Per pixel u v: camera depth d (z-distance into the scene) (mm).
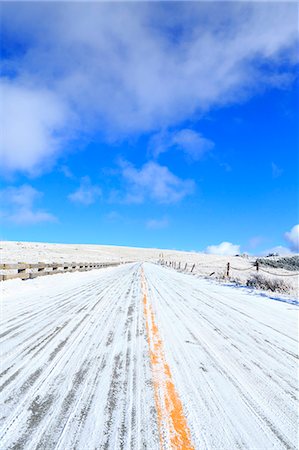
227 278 21500
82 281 16406
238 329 6480
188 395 3336
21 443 2430
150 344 5043
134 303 9133
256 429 2764
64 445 2416
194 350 4883
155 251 152750
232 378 3865
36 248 66062
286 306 10125
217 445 2488
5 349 4641
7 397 3160
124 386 3477
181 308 8695
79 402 3088
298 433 2742
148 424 2734
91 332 5684
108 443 2449
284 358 4742
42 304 8617
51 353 4504
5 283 12445
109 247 152125
